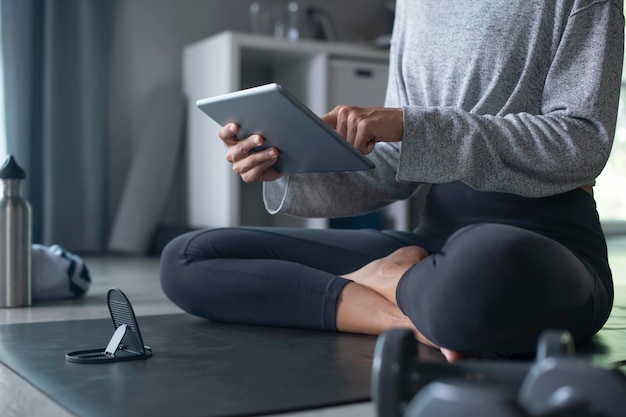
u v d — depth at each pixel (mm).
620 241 5070
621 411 590
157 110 4215
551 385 614
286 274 1533
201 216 4148
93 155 4043
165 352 1299
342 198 1618
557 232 1352
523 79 1386
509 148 1275
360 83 4258
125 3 4316
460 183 1453
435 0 1537
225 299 1592
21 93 3850
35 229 3982
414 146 1269
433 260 1186
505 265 1077
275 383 1061
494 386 688
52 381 1085
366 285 1479
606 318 1387
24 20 3842
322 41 4383
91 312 1891
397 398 693
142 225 4059
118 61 4305
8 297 1988
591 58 1320
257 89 1178
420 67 1552
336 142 1196
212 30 4543
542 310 1110
